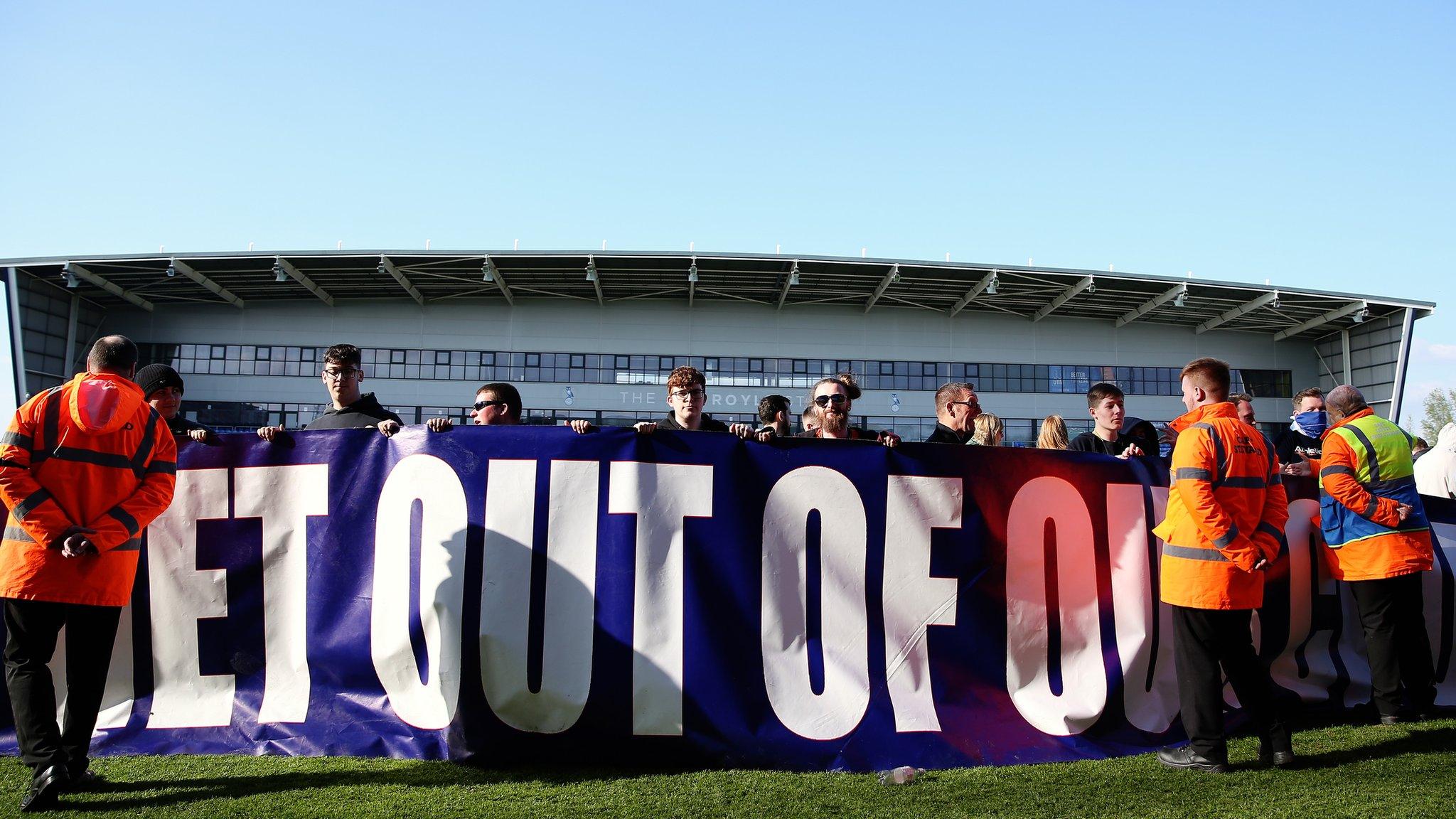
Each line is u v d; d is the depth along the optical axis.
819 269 30.95
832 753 3.21
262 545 3.53
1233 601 3.07
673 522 3.46
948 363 35.44
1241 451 3.17
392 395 33.56
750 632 3.38
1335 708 4.04
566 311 34.56
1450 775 3.02
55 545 2.78
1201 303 33.34
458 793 2.81
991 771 3.12
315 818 2.57
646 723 3.24
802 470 3.58
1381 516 3.73
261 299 33.69
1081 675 3.61
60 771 2.70
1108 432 4.74
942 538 3.62
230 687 3.43
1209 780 3.00
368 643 3.38
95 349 3.04
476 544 3.41
